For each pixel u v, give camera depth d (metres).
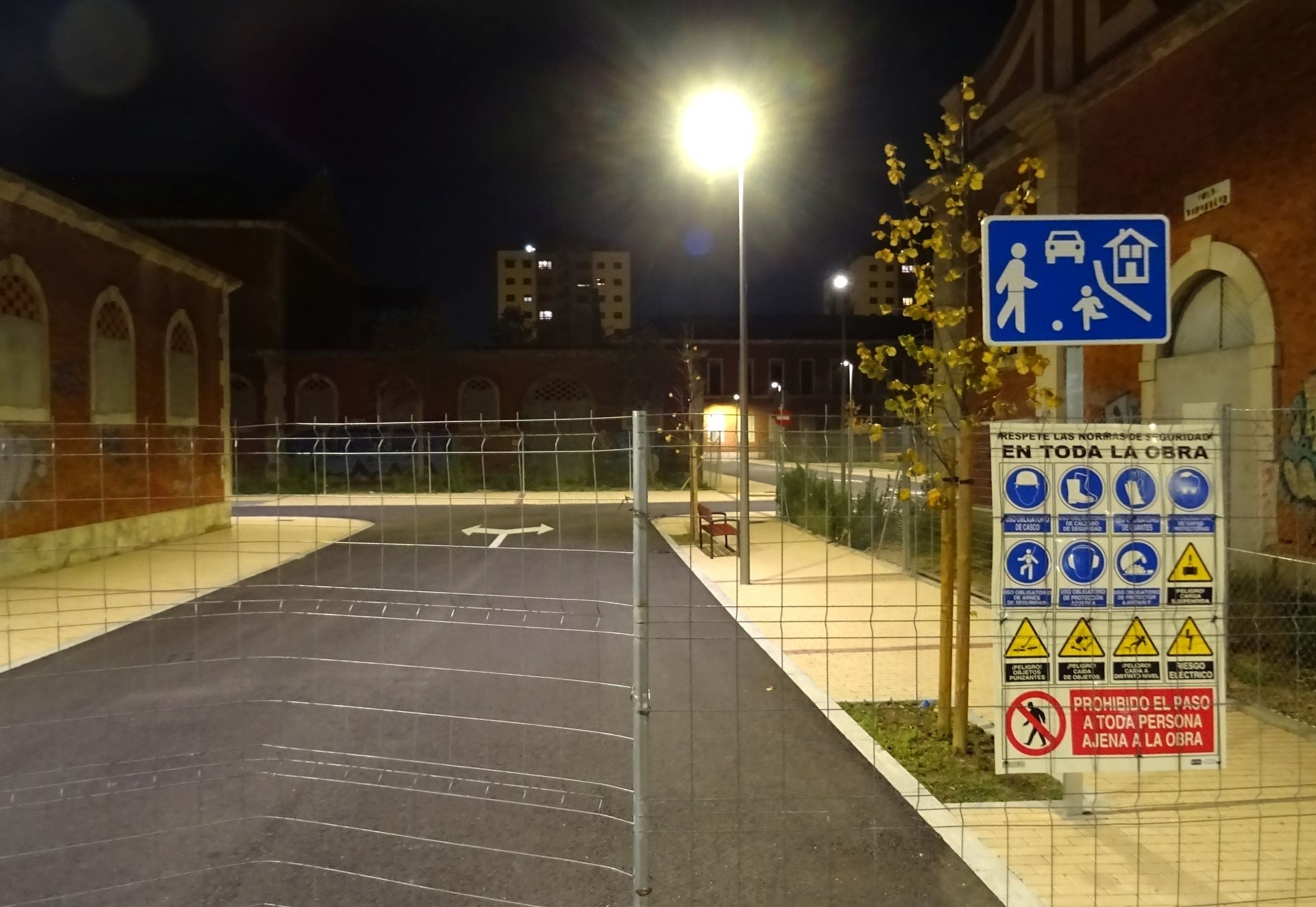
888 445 13.41
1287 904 3.53
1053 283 4.01
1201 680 3.81
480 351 37.31
